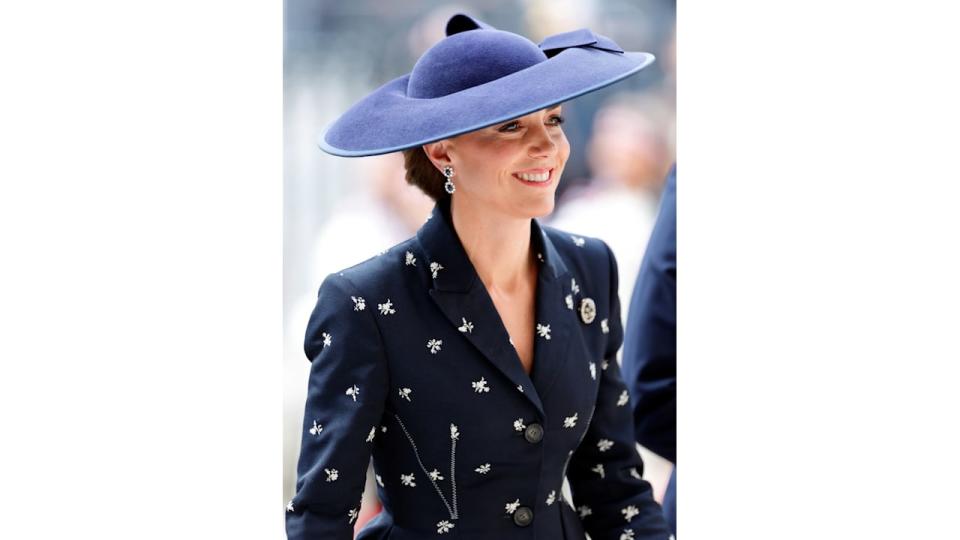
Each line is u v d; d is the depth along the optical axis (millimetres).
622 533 5648
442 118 4664
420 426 5141
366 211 6305
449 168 5094
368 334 5098
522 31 6207
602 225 6527
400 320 5141
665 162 6473
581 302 5480
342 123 5125
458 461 5148
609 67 4848
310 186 6340
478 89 4754
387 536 5395
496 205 5004
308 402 5238
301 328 6398
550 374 5230
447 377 5113
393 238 6297
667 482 7070
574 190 6492
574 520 5566
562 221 6512
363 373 5082
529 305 5359
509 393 5152
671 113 6402
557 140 5008
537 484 5266
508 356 5148
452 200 5270
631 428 5781
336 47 6301
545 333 5254
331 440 5078
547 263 5344
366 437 5121
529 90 4625
